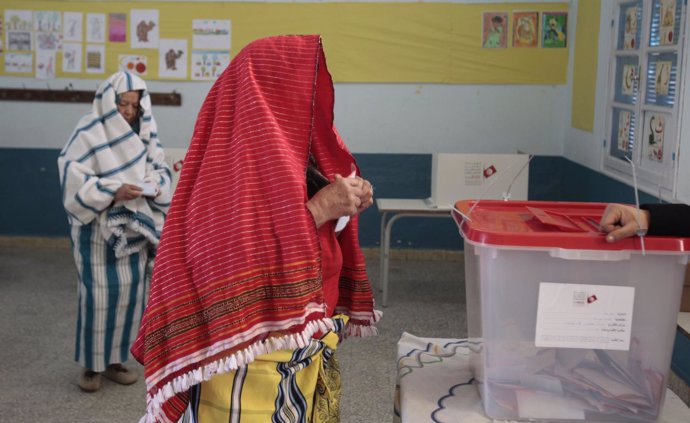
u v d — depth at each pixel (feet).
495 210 5.40
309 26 18.94
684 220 4.43
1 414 10.27
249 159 4.56
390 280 17.46
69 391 11.13
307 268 4.47
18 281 16.94
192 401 4.80
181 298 4.58
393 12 18.80
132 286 10.94
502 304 4.49
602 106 15.85
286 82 4.68
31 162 19.84
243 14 18.98
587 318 4.42
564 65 18.76
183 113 19.40
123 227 10.76
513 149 19.20
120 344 10.98
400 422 5.32
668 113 12.04
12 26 19.35
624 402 4.51
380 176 19.47
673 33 11.90
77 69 19.42
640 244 4.28
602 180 15.74
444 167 14.83
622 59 14.71
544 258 4.38
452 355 5.71
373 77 19.06
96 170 10.77
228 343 4.38
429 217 19.54
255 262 4.45
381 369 11.93
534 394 4.58
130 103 11.00
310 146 5.01
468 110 19.13
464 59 18.90
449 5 18.70
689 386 10.00
